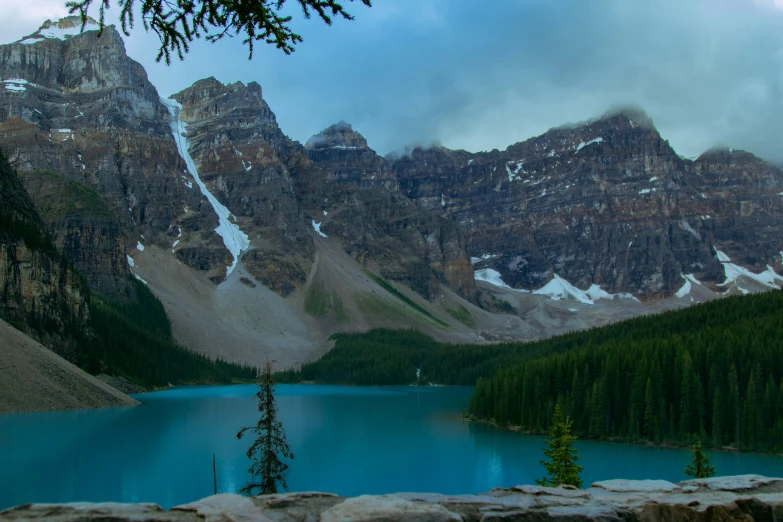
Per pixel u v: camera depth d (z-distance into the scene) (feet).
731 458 363.56
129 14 61.87
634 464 342.44
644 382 424.87
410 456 363.56
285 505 59.82
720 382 411.54
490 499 63.57
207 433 402.93
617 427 428.56
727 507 65.82
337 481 300.61
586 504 64.64
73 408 451.94
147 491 260.83
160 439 373.40
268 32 64.69
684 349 441.27
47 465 296.71
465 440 422.82
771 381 398.21
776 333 464.24
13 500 238.89
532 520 60.29
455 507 61.36
